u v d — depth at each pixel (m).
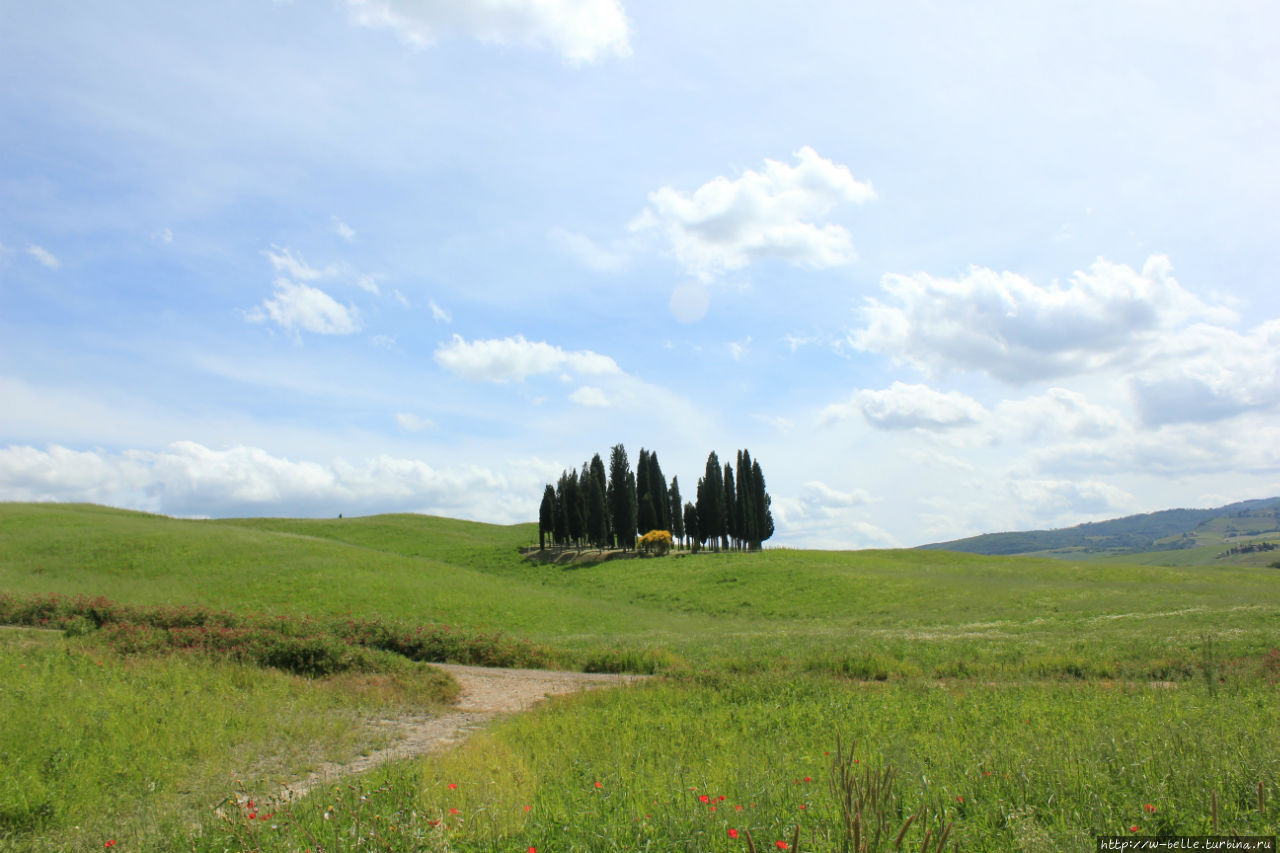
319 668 17.78
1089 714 10.52
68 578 38.09
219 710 11.70
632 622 36.28
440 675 17.73
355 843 5.66
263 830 6.27
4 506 60.06
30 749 8.79
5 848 6.50
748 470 86.81
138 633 19.12
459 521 117.50
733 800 6.56
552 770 8.41
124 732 9.93
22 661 14.34
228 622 22.11
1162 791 5.98
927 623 31.81
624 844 5.61
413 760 9.39
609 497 78.62
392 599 36.97
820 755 8.80
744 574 53.69
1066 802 6.09
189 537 49.47
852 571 51.53
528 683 18.38
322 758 10.23
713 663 19.72
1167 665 16.31
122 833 6.73
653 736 10.55
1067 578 46.62
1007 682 15.62
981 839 5.42
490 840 5.91
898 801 6.21
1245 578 44.09
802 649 22.38
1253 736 7.69
